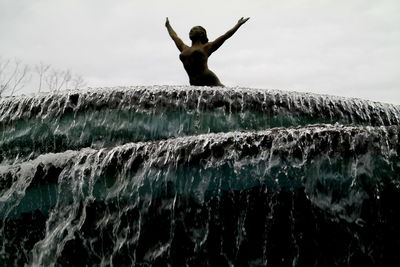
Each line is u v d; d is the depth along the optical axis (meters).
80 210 4.23
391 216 3.55
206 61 8.62
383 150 3.68
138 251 3.99
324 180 3.74
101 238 4.12
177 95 6.89
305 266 3.65
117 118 6.77
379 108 7.27
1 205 4.52
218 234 3.84
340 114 7.04
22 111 6.95
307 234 3.68
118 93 6.92
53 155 4.55
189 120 6.75
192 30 8.87
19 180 4.54
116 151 4.29
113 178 4.21
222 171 3.93
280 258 3.70
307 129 3.96
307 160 3.82
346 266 3.59
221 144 4.02
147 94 6.90
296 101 7.03
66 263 4.18
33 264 4.33
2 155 6.77
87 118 6.79
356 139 3.79
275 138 3.95
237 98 6.92
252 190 3.83
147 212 4.01
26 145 6.77
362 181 3.66
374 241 3.56
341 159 3.76
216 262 3.81
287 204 3.75
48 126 6.80
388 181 3.60
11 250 4.47
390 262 3.52
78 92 6.99
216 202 3.87
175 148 4.11
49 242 4.27
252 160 3.92
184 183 3.97
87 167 4.32
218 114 6.81
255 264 3.73
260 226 3.77
